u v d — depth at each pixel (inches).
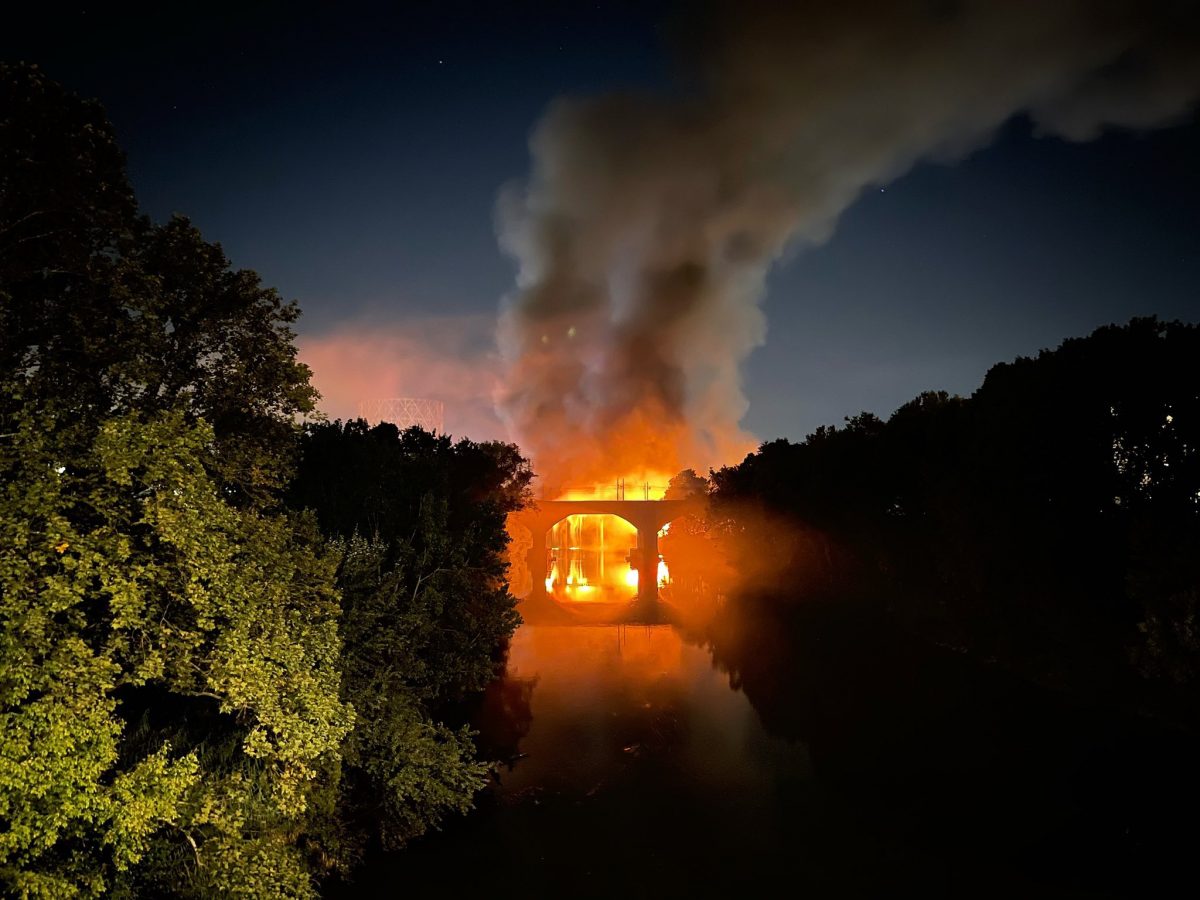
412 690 918.4
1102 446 1389.0
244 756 716.0
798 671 1726.1
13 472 466.6
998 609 1712.6
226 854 553.3
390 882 776.9
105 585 465.1
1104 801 971.9
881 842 877.8
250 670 526.9
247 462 653.9
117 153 570.9
